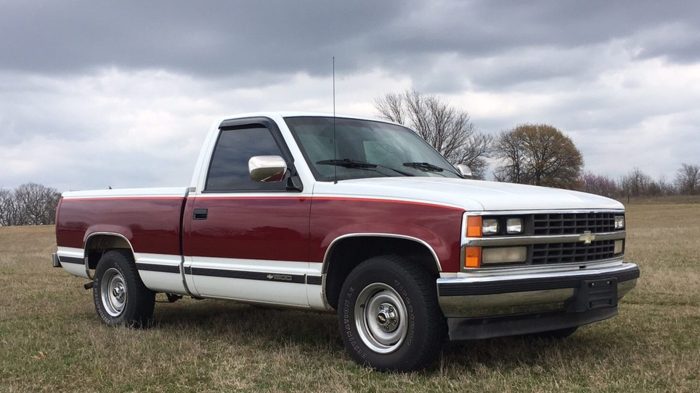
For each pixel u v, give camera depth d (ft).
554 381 14.16
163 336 20.06
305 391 14.07
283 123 17.98
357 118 19.97
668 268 36.50
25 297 29.66
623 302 25.16
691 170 315.37
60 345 18.99
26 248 91.04
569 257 15.29
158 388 14.66
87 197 23.26
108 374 15.78
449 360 16.31
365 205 15.46
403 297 14.76
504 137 300.81
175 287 19.92
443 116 171.42
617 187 323.16
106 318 22.39
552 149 294.46
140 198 21.09
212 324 22.20
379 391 13.89
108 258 22.35
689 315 22.00
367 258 16.58
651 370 14.87
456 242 13.91
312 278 16.24
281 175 16.58
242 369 16.02
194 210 19.19
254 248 17.49
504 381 14.20
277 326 21.31
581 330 19.84
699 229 92.73
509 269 14.33
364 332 15.71
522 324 14.82
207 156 19.52
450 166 20.88
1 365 16.84
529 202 14.75
